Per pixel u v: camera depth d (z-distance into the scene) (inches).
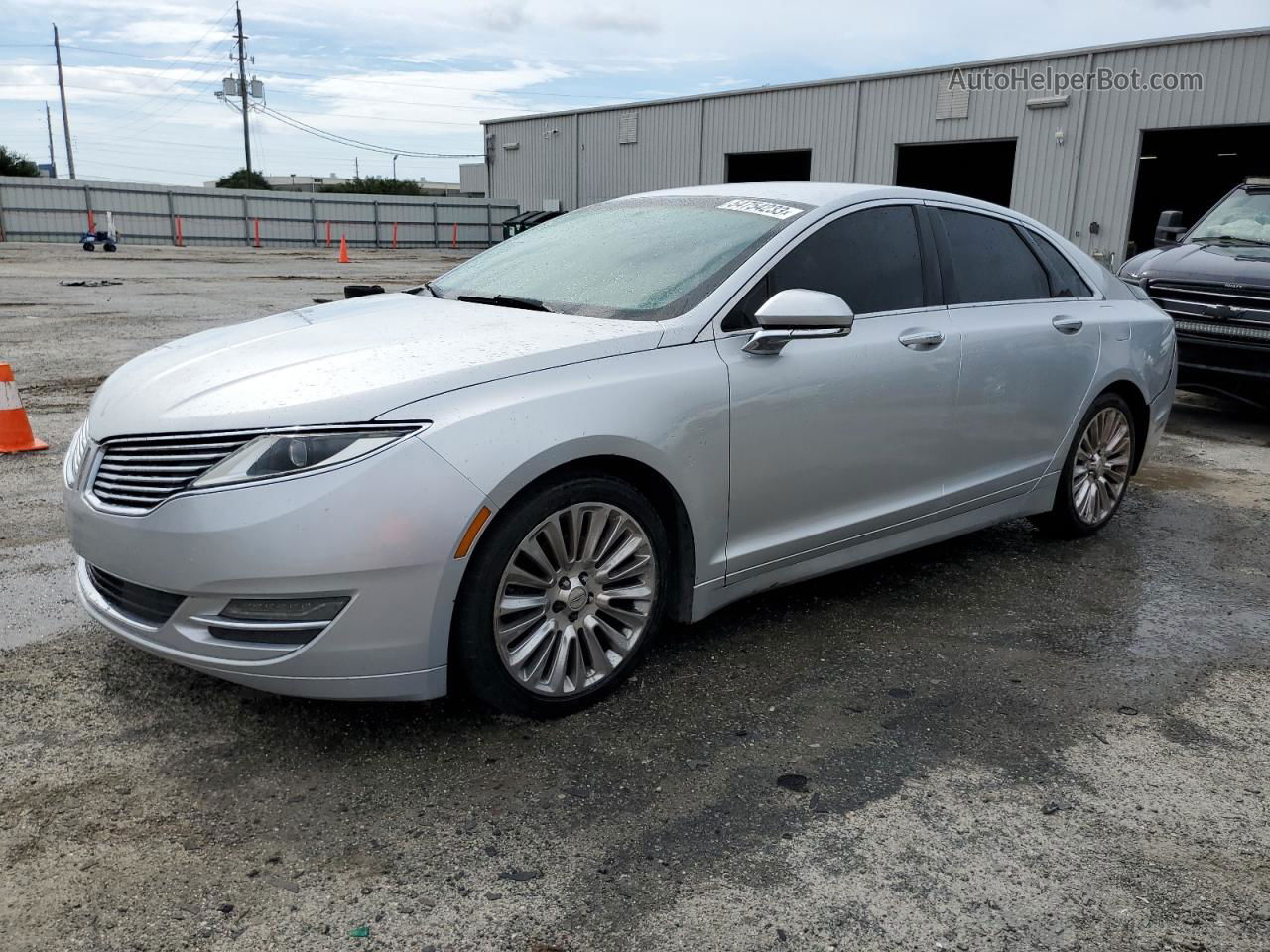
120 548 107.0
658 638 143.9
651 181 1396.4
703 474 124.8
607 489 116.2
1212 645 147.3
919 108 1068.5
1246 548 193.8
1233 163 1259.8
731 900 88.4
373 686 104.9
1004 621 154.1
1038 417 173.2
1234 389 303.9
